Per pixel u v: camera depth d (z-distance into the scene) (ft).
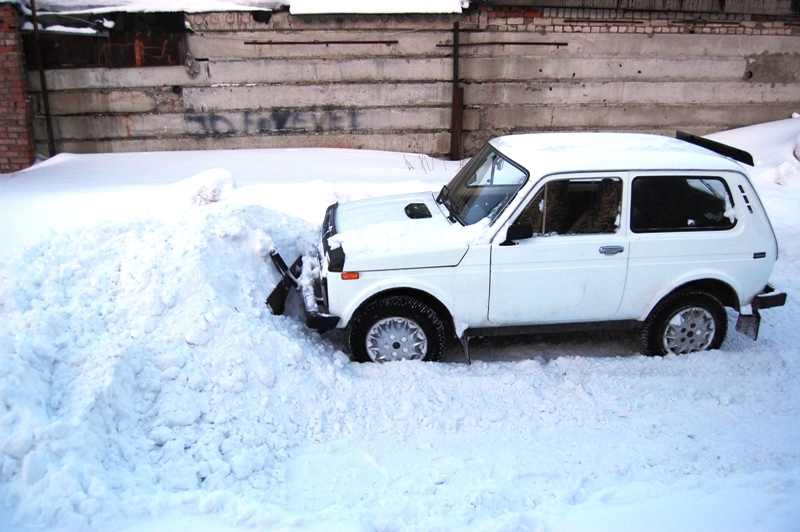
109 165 34.19
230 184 26.55
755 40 38.60
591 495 12.12
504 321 16.70
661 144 18.12
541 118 38.73
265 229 20.45
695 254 16.67
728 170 16.70
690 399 15.58
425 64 36.81
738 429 14.42
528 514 11.14
